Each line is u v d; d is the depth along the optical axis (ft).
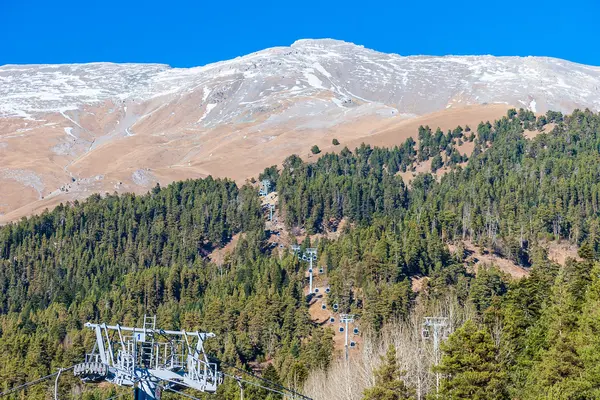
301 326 463.42
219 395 349.61
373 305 439.63
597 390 203.21
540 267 471.62
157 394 172.55
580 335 221.66
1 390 413.39
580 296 288.10
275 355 448.65
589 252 334.85
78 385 416.67
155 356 182.19
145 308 529.45
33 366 428.97
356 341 448.24
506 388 236.63
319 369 350.84
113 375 170.30
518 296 302.66
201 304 517.96
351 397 274.36
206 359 172.04
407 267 507.71
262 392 352.90
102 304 532.32
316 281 540.52
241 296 497.87
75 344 449.89
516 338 282.36
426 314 373.81
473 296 444.14
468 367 223.30
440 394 228.84
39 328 502.38
